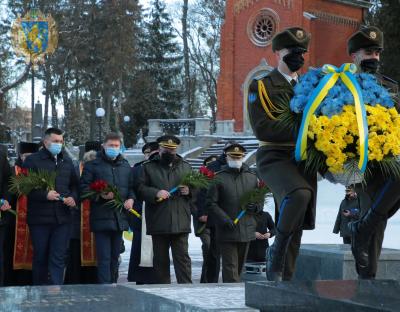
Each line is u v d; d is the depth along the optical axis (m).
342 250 9.92
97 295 4.43
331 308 4.09
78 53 63.81
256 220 10.68
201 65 72.19
